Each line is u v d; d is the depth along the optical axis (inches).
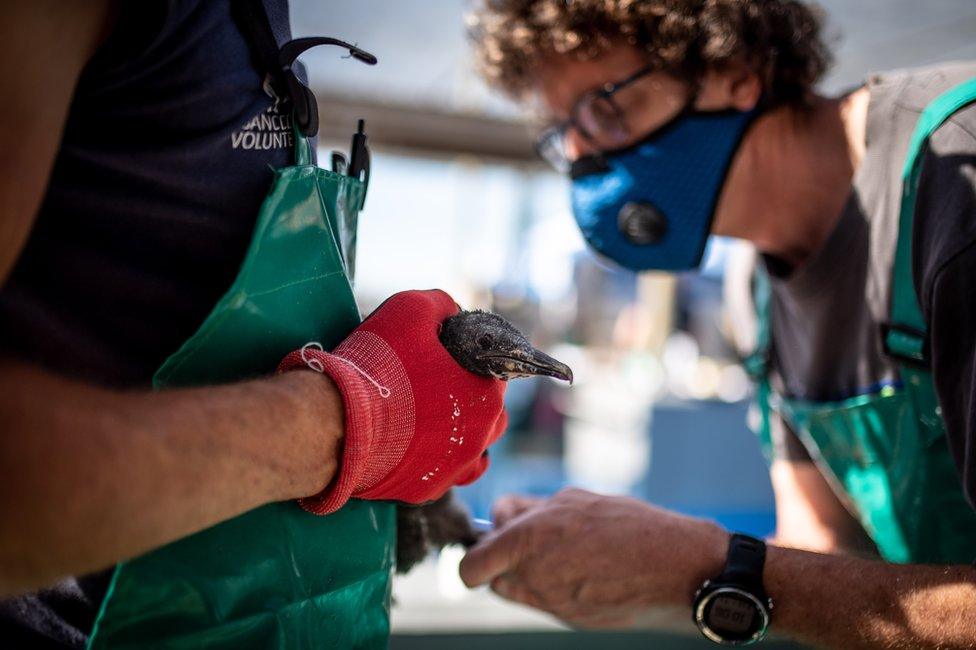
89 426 27.5
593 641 94.3
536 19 70.9
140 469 28.0
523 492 213.0
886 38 190.9
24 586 28.2
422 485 42.3
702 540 56.4
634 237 73.9
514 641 92.7
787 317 77.6
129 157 35.1
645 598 55.9
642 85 69.4
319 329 41.5
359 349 39.5
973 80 55.8
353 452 35.7
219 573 37.2
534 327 285.3
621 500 59.4
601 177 73.9
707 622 53.6
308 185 39.8
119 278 36.9
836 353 69.0
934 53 200.5
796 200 70.2
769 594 53.2
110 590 35.1
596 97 70.5
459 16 175.6
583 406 246.8
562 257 277.4
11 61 28.6
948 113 54.5
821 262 66.4
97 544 27.9
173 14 33.4
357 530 43.6
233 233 38.4
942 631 48.4
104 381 37.2
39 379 28.1
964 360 48.9
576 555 56.4
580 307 274.7
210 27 35.8
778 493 86.0
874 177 61.4
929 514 60.4
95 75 33.4
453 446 41.9
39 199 29.8
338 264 42.6
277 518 39.1
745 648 88.4
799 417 76.6
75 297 36.7
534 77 76.6
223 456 30.7
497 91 87.7
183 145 35.8
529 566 57.3
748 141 69.9
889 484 64.7
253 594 38.2
